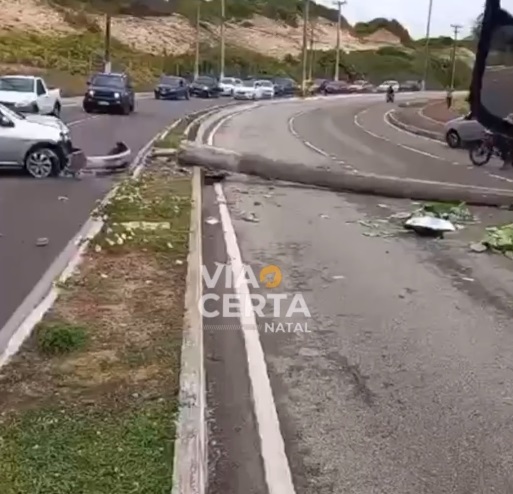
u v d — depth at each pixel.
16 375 5.64
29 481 4.16
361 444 4.97
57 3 89.19
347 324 7.32
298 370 6.15
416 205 14.55
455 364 6.36
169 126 29.75
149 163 18.20
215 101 57.91
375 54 135.00
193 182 15.40
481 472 4.66
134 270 8.69
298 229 11.92
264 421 5.25
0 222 11.08
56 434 4.73
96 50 73.56
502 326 7.38
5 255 9.16
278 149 24.56
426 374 6.14
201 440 4.71
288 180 16.42
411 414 5.42
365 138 31.00
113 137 24.94
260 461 4.72
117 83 37.78
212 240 10.84
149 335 6.55
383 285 8.77
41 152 15.95
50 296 7.52
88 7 95.44
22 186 14.68
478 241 11.37
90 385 5.52
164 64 84.00
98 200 13.21
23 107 28.58
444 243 11.23
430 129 35.78
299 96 77.38
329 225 12.40
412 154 25.17
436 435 5.11
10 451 4.50
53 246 9.70
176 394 5.38
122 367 5.85
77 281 8.08
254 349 6.58
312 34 126.81
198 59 88.38
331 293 8.37
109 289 7.89
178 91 56.81
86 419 4.96
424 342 6.86
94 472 4.29
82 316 6.98
